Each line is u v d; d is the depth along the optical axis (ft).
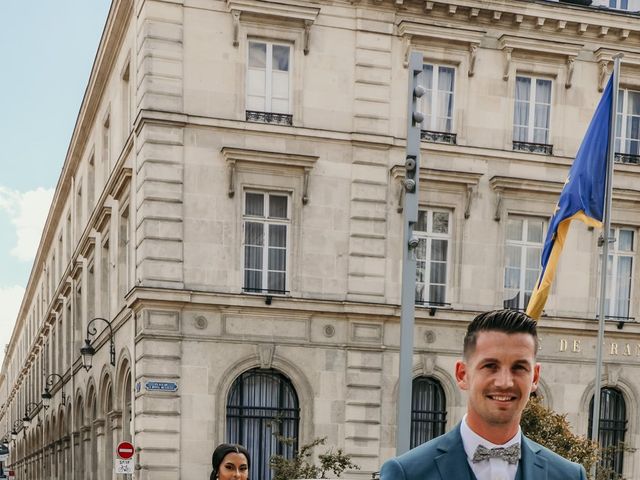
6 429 299.99
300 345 67.77
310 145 69.00
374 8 70.69
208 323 65.87
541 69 74.95
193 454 64.69
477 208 72.90
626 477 75.15
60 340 133.08
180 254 65.57
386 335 69.97
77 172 119.55
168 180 65.46
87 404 97.50
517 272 74.49
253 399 68.18
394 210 70.90
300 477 60.39
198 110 66.69
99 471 86.89
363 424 68.49
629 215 76.79
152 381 64.03
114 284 81.56
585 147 61.11
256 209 68.74
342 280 69.21
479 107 73.56
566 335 74.23
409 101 39.06
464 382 10.03
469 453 9.75
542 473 9.88
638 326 75.51
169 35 66.23
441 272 72.79
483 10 72.59
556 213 62.28
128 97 79.61
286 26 68.80
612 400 76.48
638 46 77.00
